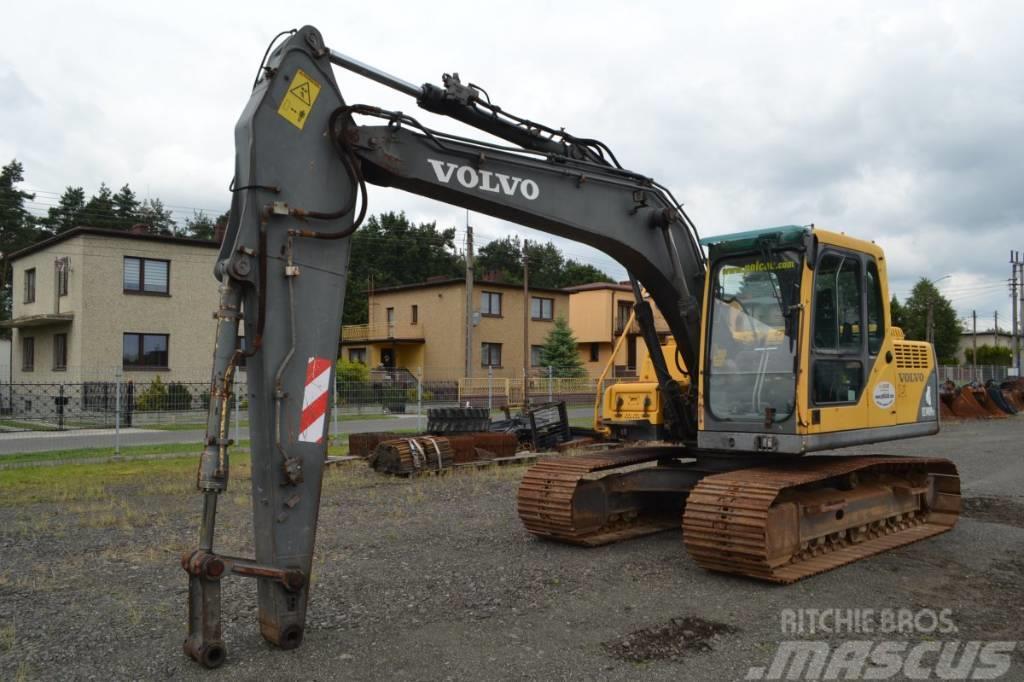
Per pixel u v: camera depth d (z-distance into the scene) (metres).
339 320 5.13
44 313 29.05
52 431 19.08
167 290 27.89
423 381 31.95
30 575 6.68
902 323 69.69
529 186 6.56
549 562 7.20
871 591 6.43
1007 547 8.15
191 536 8.20
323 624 5.38
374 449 13.84
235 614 5.57
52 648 4.93
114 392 19.75
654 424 10.20
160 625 5.38
